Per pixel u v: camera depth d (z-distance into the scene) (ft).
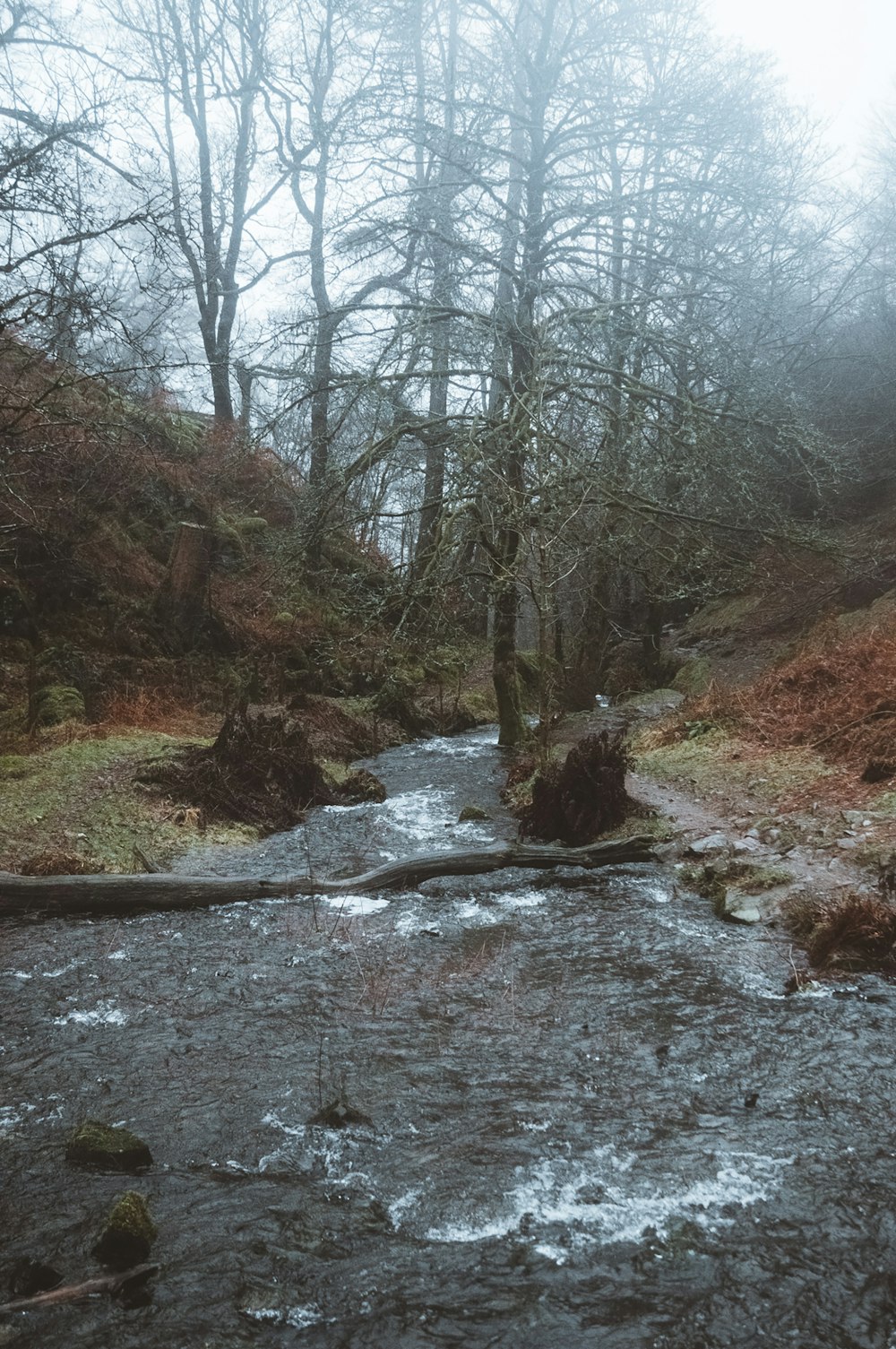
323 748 43.24
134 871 25.26
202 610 52.29
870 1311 9.07
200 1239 10.22
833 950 17.80
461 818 32.07
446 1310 9.16
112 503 55.72
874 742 29.68
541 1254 9.95
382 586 54.54
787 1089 13.25
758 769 31.78
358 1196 10.98
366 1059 14.46
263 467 67.82
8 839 25.96
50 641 44.60
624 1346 8.66
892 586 60.39
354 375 44.21
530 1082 13.65
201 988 17.46
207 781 31.99
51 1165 11.63
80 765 32.53
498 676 48.80
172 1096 13.33
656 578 51.85
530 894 23.44
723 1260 9.79
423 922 21.33
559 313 43.32
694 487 46.29
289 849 28.45
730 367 44.88
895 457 75.82
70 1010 16.46
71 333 32.91
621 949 19.13
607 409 42.60
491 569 43.65
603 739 28.96
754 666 60.80
